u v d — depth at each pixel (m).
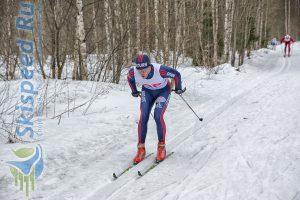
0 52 8.85
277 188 3.31
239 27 17.92
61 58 9.57
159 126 4.31
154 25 10.80
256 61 19.56
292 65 16.88
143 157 4.38
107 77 9.77
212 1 14.82
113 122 5.96
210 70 13.33
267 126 5.53
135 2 9.63
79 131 5.29
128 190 3.52
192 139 5.17
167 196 3.32
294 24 54.09
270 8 33.12
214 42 14.97
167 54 10.83
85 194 3.46
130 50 10.97
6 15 8.53
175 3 11.02
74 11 9.09
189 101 8.11
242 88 9.87
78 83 8.24
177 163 4.21
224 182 3.53
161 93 4.49
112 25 9.41
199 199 3.20
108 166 4.19
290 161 3.96
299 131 5.11
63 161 4.26
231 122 5.98
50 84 7.71
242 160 4.11
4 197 3.32
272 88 9.34
